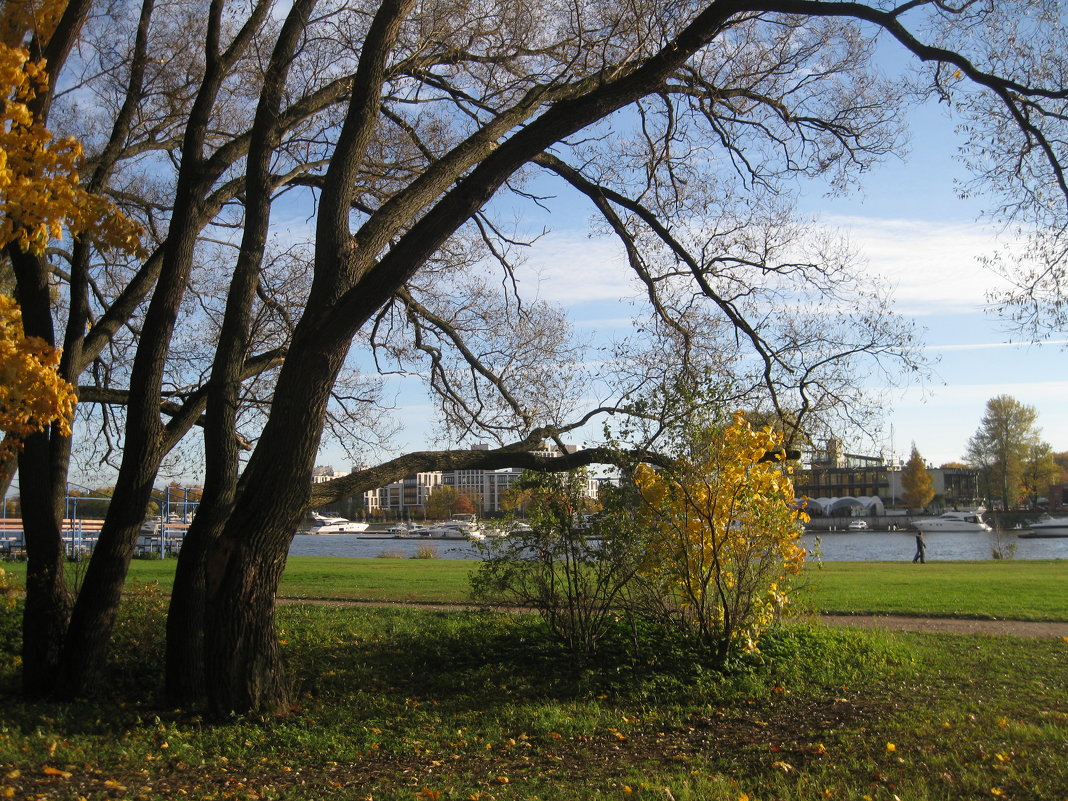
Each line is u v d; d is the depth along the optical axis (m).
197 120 10.13
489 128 9.57
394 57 11.39
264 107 9.72
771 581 9.99
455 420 13.42
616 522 9.95
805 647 10.44
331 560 34.31
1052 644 12.30
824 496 100.25
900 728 7.37
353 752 7.16
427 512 105.69
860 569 27.16
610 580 10.17
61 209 6.96
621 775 6.46
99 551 9.73
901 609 16.23
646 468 9.94
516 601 10.98
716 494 9.70
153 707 9.16
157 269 11.42
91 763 6.69
